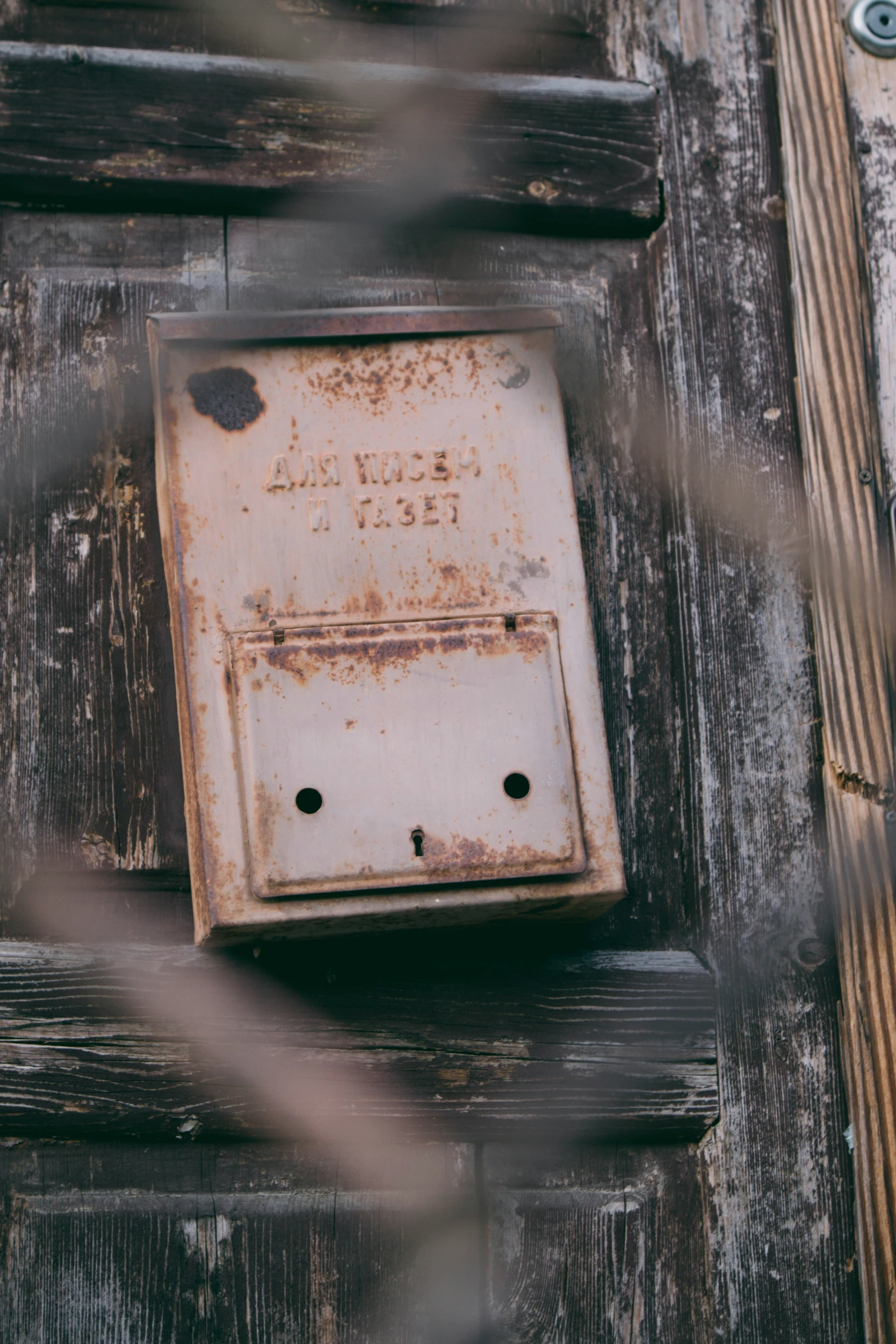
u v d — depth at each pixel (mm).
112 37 2189
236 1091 2070
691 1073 2121
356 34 2223
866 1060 2139
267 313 2086
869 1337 2104
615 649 2172
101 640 2119
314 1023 2084
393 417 2092
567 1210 2102
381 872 2023
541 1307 2086
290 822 2021
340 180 2189
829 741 2180
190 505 2062
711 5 2279
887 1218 2119
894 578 2207
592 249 2234
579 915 2088
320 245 2191
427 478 2086
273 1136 2074
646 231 2240
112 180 2160
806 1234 2121
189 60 2186
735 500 2209
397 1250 2080
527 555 2086
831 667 2191
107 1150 2070
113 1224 2062
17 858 2086
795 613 2203
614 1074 2109
